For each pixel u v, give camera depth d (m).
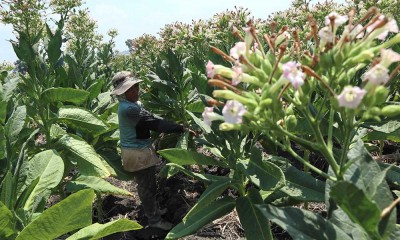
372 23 1.84
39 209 3.11
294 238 1.76
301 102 1.97
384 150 5.00
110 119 5.56
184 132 4.72
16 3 4.93
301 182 2.90
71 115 4.83
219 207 3.35
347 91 1.60
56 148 4.82
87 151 4.65
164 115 5.53
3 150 3.29
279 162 3.19
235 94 1.90
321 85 1.96
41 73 4.83
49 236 2.61
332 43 1.87
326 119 3.19
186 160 3.58
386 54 1.66
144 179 4.42
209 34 6.20
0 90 4.03
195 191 5.06
